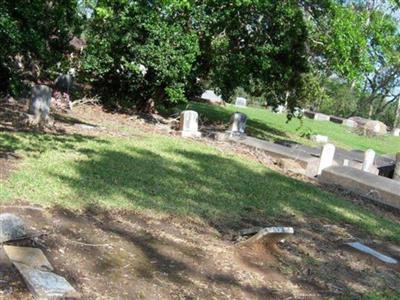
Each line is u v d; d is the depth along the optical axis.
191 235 6.66
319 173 13.77
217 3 16.53
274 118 29.17
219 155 12.80
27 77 16.84
